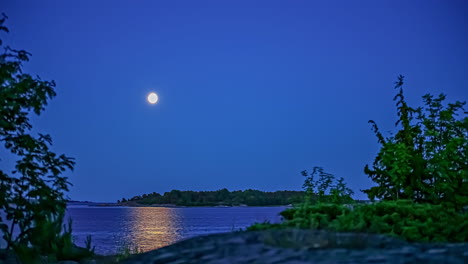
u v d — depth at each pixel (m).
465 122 12.22
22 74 10.62
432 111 12.78
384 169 12.26
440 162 11.49
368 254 6.24
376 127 13.17
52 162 10.95
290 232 8.02
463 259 5.68
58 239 12.22
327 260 5.90
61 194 11.20
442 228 8.83
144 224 96.62
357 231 8.07
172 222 109.56
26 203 10.64
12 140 10.70
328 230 8.48
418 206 9.63
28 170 10.75
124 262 7.35
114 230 70.31
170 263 6.76
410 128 12.91
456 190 11.66
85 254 12.38
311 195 13.13
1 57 10.16
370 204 9.81
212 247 7.36
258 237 7.80
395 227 8.88
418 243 7.94
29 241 10.98
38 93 10.67
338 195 12.91
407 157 11.57
